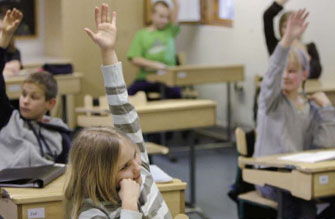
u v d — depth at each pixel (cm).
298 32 297
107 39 183
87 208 153
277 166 277
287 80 318
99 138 155
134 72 617
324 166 263
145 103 420
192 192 411
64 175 224
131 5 227
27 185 207
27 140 257
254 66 654
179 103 418
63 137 272
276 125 317
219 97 728
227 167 530
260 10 631
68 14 272
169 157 546
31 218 199
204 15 746
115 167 154
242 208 323
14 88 418
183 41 789
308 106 326
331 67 464
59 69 466
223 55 712
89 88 376
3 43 246
